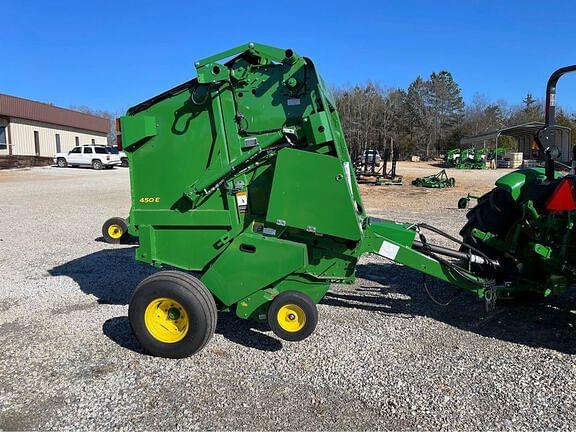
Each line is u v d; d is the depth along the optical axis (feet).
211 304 13.16
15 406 11.18
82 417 10.73
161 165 14.60
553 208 13.64
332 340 14.60
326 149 13.15
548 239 14.82
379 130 180.55
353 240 13.29
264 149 13.67
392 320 16.22
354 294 18.85
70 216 39.96
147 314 13.35
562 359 13.30
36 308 17.49
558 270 14.76
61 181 79.97
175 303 13.11
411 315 16.69
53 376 12.51
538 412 10.82
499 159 146.00
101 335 15.02
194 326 12.94
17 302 18.15
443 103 228.84
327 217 13.19
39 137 135.85
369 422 10.52
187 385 12.05
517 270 15.56
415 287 19.72
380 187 69.41
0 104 119.55
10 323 16.08
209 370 12.80
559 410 10.88
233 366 13.01
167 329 13.43
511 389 11.78
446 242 28.19
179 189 14.51
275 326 13.10
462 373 12.59
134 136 14.48
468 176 95.76
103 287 19.95
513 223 16.16
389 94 210.79
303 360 13.34
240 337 14.82
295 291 13.08
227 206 14.23
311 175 13.12
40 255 25.86
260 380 12.28
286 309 13.01
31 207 45.75
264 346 14.20
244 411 10.93
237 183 14.03
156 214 14.82
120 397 11.52
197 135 14.20
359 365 13.04
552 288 14.83
